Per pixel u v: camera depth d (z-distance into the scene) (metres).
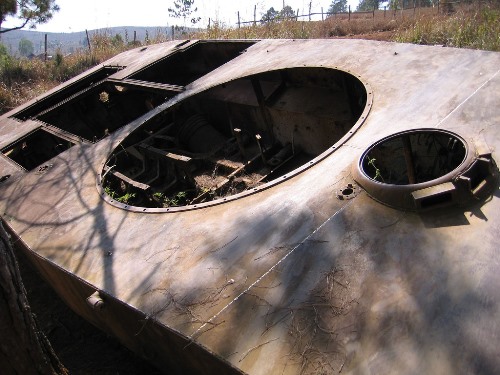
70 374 3.05
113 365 3.11
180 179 3.99
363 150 2.43
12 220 3.03
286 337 1.66
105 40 15.22
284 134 4.29
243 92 4.58
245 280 1.94
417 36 7.91
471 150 2.13
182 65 5.72
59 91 5.52
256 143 4.45
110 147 3.57
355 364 1.51
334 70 3.57
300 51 4.14
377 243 1.89
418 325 1.55
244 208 2.38
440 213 1.93
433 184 1.96
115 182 3.66
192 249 2.22
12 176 3.60
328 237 2.00
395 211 2.01
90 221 2.73
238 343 1.70
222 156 4.30
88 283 2.27
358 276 1.79
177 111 4.88
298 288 1.82
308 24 12.28
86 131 5.51
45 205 3.07
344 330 1.62
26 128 4.52
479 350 1.44
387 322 1.59
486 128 2.34
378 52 3.59
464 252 1.74
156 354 2.28
